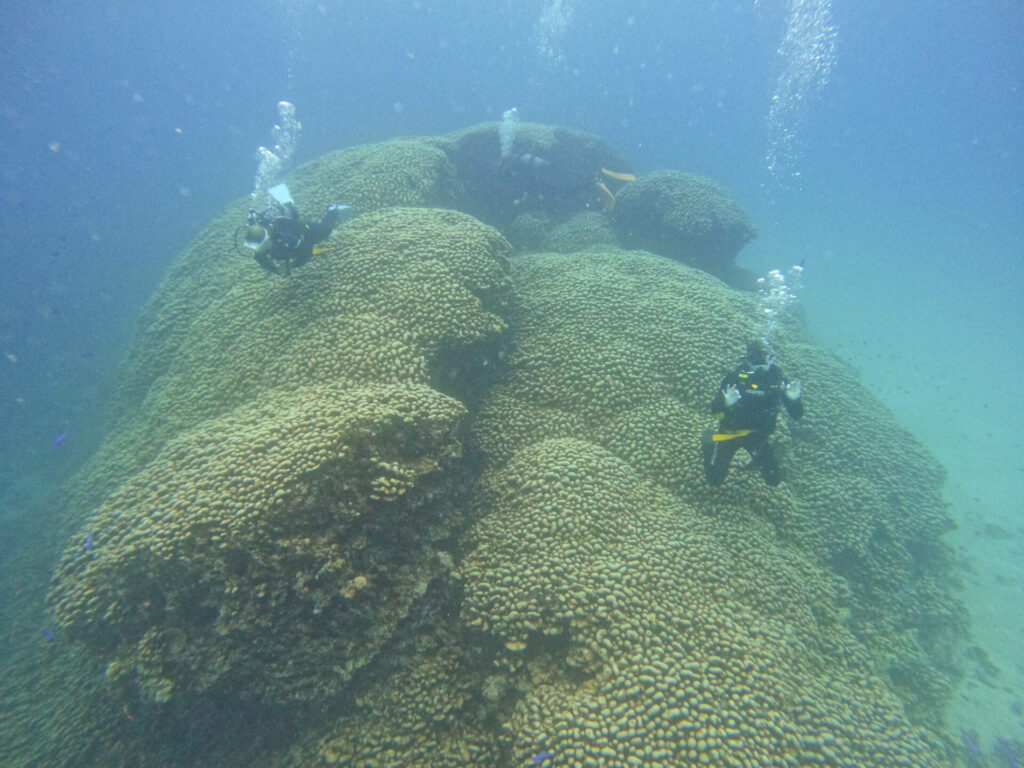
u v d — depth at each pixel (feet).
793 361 27.53
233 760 15.28
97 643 14.60
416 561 15.72
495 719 14.24
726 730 12.10
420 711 14.43
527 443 20.79
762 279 50.96
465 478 18.58
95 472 24.17
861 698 14.67
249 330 22.65
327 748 14.37
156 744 15.51
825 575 19.45
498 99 217.56
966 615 24.02
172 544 13.48
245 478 14.32
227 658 13.60
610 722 12.38
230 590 13.26
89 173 315.37
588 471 17.95
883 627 19.93
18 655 21.70
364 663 14.43
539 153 56.75
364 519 14.82
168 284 34.96
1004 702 19.94
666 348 23.79
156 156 283.38
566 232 50.62
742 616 15.10
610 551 15.76
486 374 23.26
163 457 17.28
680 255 48.70
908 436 28.12
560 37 302.45
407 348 19.92
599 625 14.08
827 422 25.34
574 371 22.57
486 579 15.37
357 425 15.56
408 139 48.08
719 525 18.48
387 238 24.73
